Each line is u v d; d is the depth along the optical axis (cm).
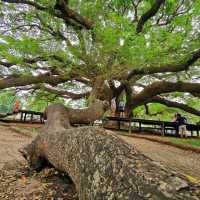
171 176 206
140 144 1088
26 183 451
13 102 2630
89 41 1218
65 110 661
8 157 669
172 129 1803
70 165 347
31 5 1252
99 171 256
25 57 1392
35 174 501
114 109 2133
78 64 1385
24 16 1373
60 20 1340
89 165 281
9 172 522
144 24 1213
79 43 1266
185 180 204
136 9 1360
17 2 1225
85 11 1282
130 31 955
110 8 1281
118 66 1183
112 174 237
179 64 1520
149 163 235
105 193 228
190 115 3194
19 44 1215
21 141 969
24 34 1360
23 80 1916
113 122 1788
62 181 439
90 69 1371
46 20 1352
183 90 2120
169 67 1612
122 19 970
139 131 1716
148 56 986
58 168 430
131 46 945
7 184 448
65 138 402
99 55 1186
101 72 1302
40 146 506
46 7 1227
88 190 258
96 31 1078
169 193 183
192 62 1523
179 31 1114
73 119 691
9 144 873
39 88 2306
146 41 970
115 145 273
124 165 233
